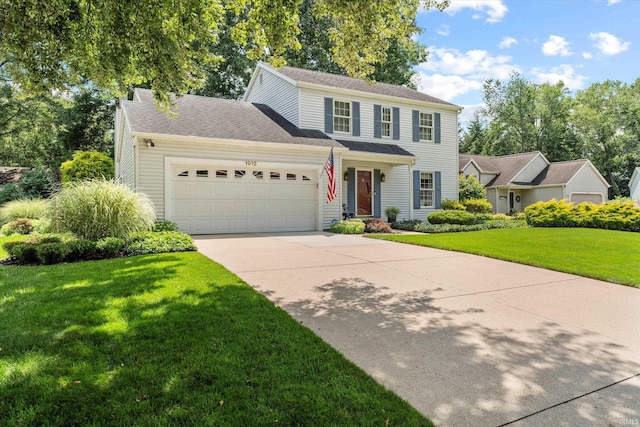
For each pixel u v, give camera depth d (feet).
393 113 56.59
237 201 39.29
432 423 6.91
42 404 7.13
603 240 32.83
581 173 83.56
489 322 12.50
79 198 25.95
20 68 19.80
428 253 26.68
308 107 50.47
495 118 131.34
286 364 8.95
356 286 17.01
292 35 20.45
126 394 7.52
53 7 15.60
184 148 36.19
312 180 43.32
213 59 21.61
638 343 10.88
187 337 10.34
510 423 7.02
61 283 16.06
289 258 23.88
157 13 17.37
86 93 78.89
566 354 10.07
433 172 60.13
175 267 19.52
